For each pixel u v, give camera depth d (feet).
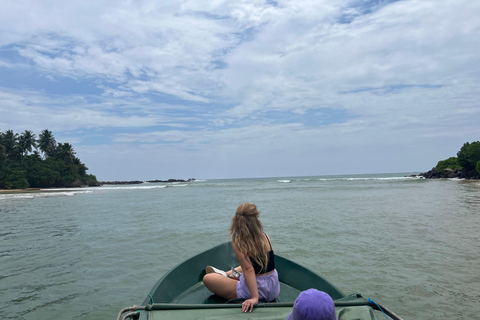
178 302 12.39
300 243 27.96
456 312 14.16
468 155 203.62
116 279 19.61
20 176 247.91
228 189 160.04
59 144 318.86
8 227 42.37
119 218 49.34
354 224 37.17
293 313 6.34
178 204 74.43
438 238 28.58
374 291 16.71
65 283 18.99
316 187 146.20
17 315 14.70
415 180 217.77
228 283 11.85
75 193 165.89
